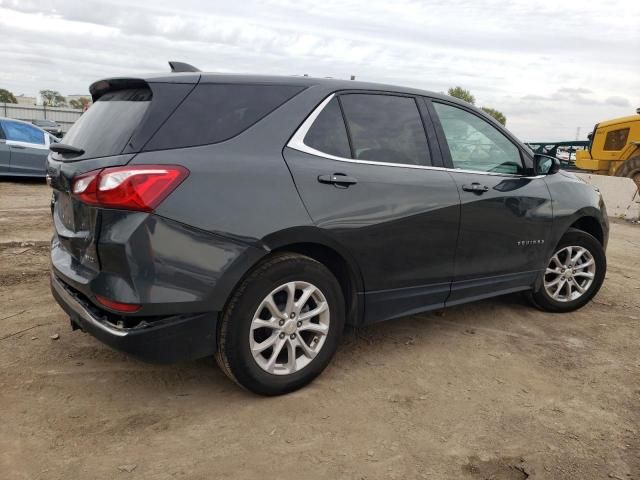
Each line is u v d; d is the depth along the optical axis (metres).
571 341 4.08
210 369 3.35
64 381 3.11
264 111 2.96
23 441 2.54
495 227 3.90
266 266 2.82
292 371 3.03
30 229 7.21
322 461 2.50
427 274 3.56
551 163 4.24
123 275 2.51
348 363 3.53
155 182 2.50
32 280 4.93
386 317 3.45
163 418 2.79
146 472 2.37
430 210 3.46
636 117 13.95
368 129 3.34
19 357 3.38
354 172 3.16
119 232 2.49
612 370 3.60
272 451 2.56
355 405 3.00
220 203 2.65
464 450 2.64
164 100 2.73
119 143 2.64
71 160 2.79
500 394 3.21
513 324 4.39
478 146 3.97
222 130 2.80
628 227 10.55
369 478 2.40
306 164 2.98
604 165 14.72
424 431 2.78
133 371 3.27
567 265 4.64
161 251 2.51
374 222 3.19
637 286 5.79
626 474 2.51
